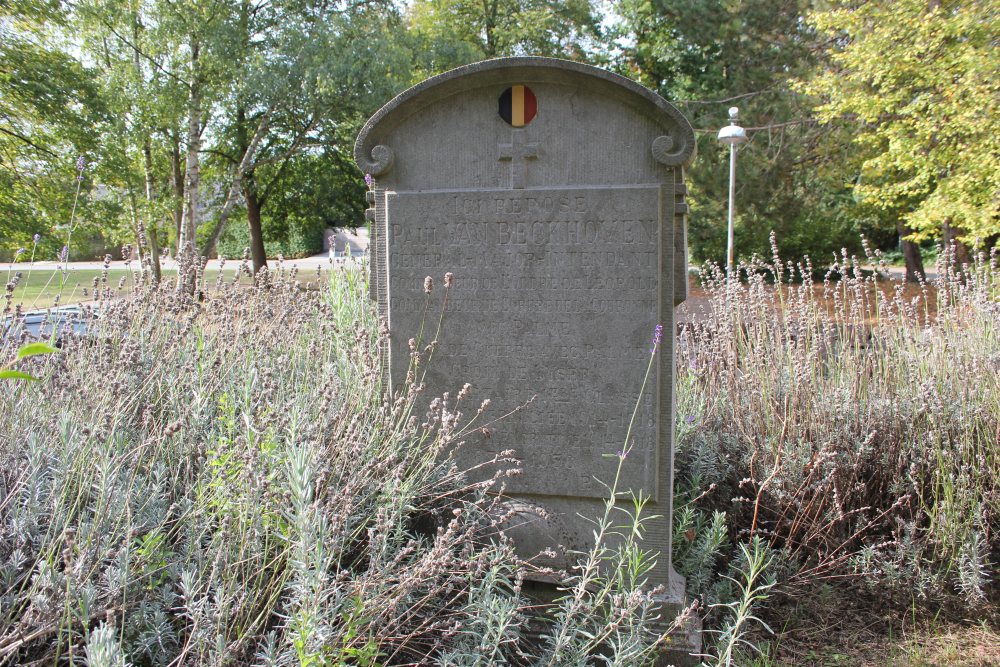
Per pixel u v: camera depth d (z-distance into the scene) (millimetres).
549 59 3219
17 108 15383
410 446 3230
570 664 2668
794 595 3713
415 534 3195
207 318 3920
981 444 3930
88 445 2547
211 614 2020
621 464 3086
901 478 3980
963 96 11242
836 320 5277
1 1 15055
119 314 3604
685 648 3074
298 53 20031
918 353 4559
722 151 19375
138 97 19031
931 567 3734
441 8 29938
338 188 26203
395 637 2387
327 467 2570
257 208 25906
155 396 3361
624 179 3299
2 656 1900
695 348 5199
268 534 2492
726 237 21188
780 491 3771
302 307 4277
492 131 3395
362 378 3434
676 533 3719
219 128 24141
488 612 2443
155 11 19250
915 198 16203
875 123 14805
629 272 3271
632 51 26156
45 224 15492
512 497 3471
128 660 2230
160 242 22672
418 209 3471
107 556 2246
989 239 15047
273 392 3092
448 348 3500
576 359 3363
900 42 12016
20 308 3557
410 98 3408
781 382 4441
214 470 2670
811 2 19234
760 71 19781
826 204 22953
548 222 3338
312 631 1926
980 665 3209
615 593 3146
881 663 3268
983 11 10594
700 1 20234
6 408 2936
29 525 2398
